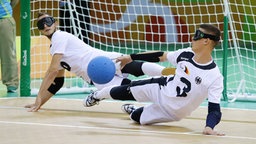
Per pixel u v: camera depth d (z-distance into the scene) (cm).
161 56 1034
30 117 1079
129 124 1038
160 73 1129
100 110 1209
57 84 1200
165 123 1067
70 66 1188
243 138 927
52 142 834
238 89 1487
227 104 1389
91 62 1072
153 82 1030
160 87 1019
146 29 2670
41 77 1712
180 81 984
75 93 1525
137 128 996
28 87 1407
